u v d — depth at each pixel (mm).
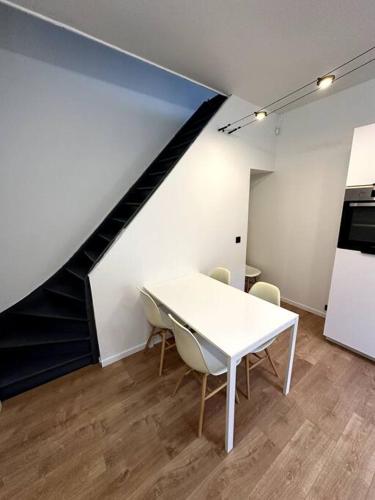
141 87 2912
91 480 1226
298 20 1476
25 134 2271
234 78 2205
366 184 1877
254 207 3625
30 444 1418
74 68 2430
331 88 2375
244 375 1944
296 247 3139
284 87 2363
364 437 1412
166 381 1904
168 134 3246
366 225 1930
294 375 1937
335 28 1538
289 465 1267
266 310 1668
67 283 2662
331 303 2260
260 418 1549
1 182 2234
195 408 1642
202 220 2588
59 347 2092
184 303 1799
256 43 1711
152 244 2232
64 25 1537
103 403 1703
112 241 2217
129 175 3006
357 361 2090
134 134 2963
